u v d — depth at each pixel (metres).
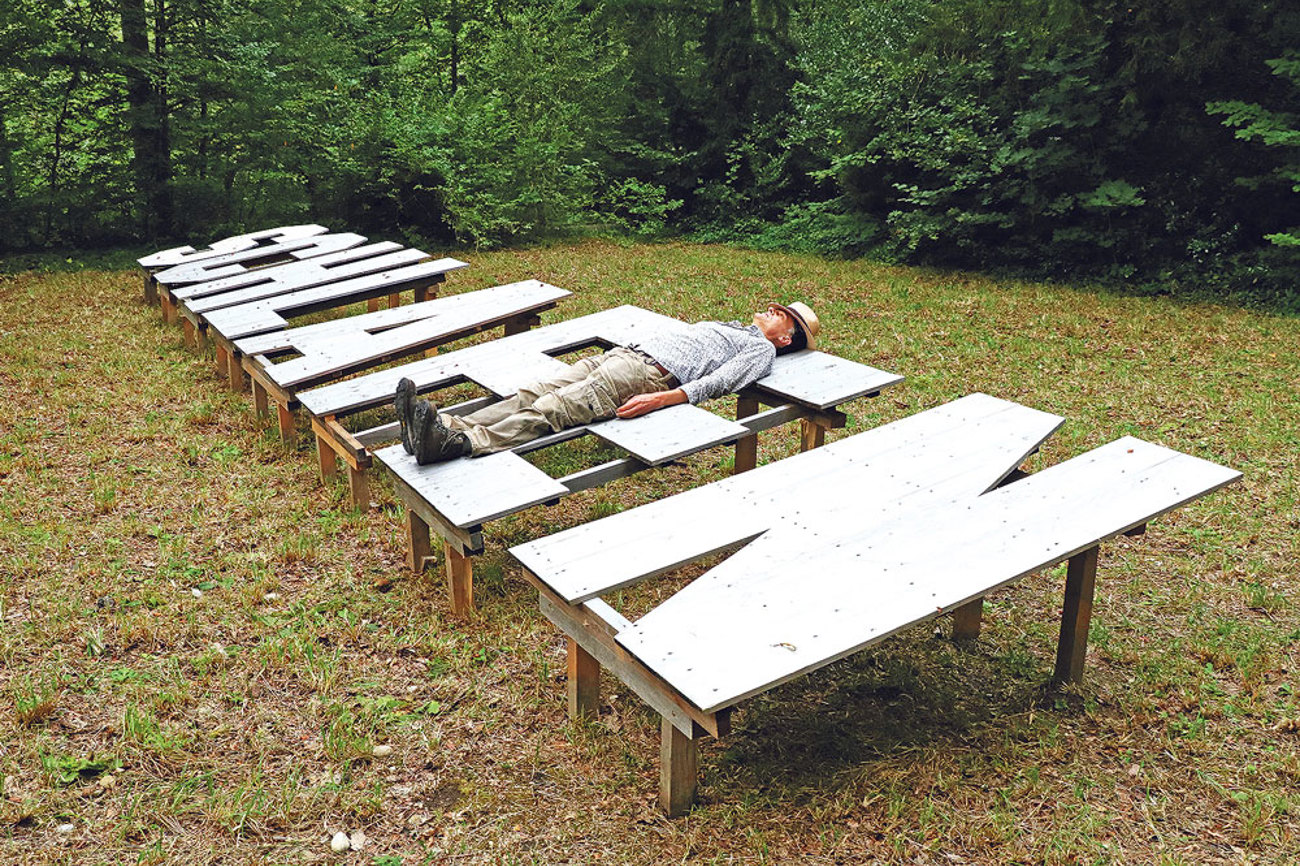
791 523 3.64
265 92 12.56
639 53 15.54
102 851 2.85
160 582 4.32
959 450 4.21
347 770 3.19
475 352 5.93
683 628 3.01
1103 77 10.48
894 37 13.93
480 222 12.84
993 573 3.23
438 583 4.36
